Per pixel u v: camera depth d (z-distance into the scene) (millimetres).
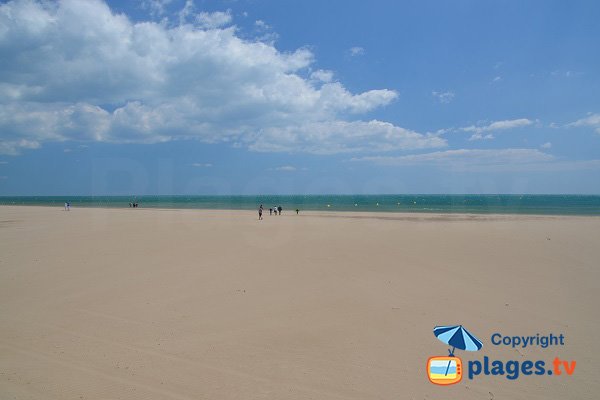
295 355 7578
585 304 10547
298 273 13898
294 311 10000
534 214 49719
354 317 9570
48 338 8383
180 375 6797
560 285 12305
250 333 8617
